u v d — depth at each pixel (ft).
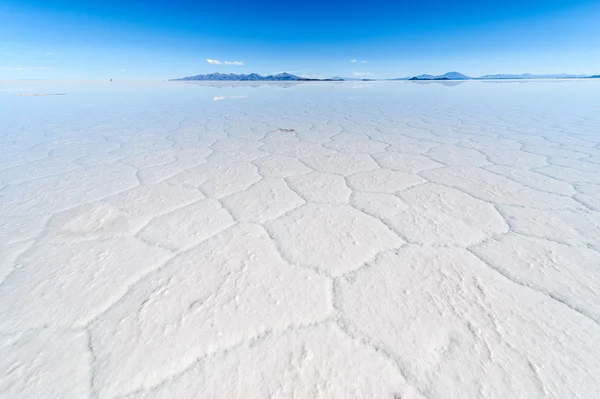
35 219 8.21
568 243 6.86
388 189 10.41
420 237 7.28
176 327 4.70
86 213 8.55
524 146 15.85
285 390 3.77
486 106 35.78
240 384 3.85
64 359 4.22
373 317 4.89
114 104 42.11
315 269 6.13
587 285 5.50
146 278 5.86
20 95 61.77
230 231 7.66
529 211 8.50
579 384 3.82
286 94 63.98
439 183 10.87
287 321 4.83
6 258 6.49
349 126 22.85
